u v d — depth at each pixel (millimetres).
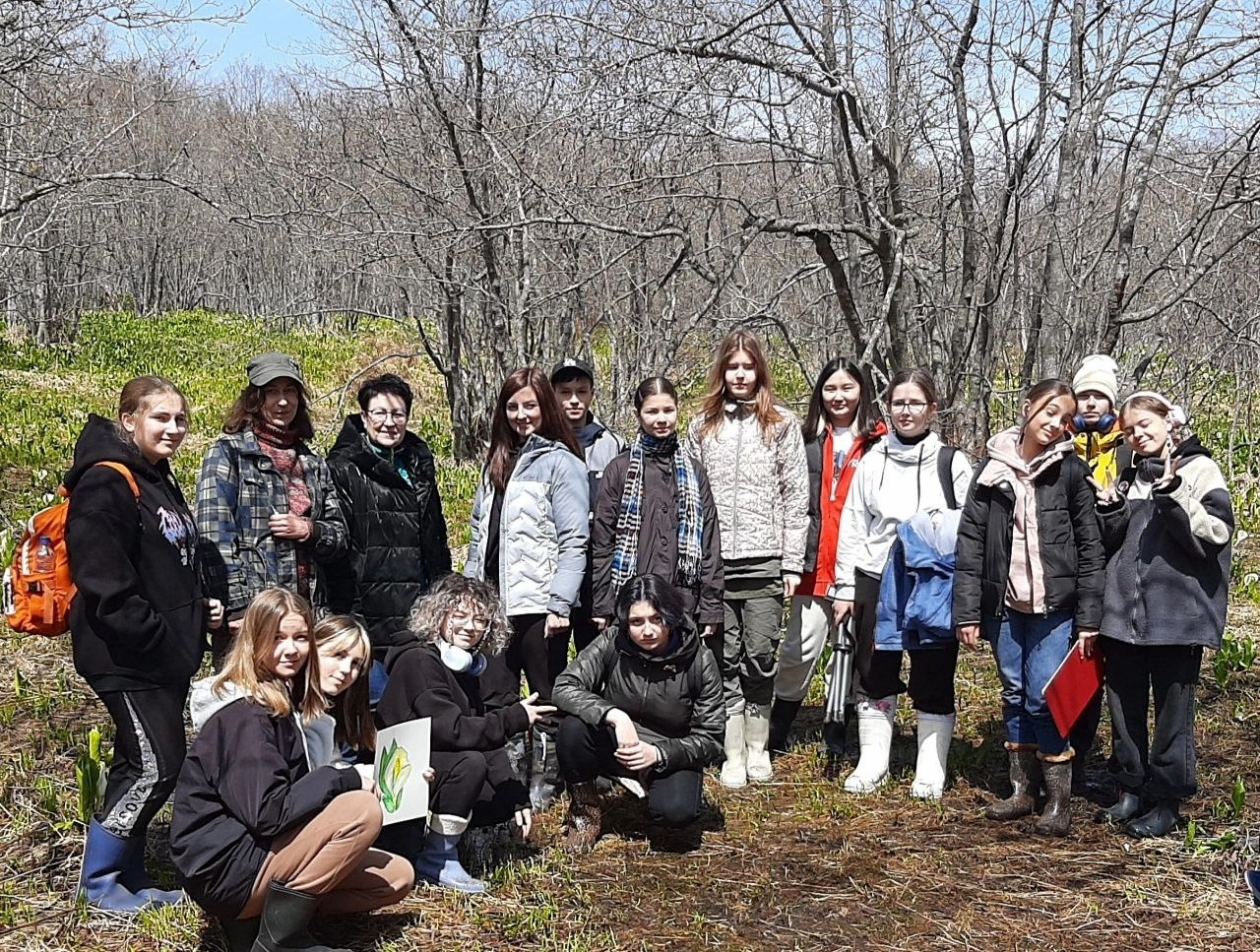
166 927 3697
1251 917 3992
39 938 3646
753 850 4574
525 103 11477
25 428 14531
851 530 5266
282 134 16141
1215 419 16297
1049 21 8859
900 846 4602
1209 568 4426
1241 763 5473
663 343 9234
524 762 4828
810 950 3791
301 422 4441
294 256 25859
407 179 12492
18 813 4543
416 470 4848
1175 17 8422
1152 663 4594
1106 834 4703
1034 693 4691
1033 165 9430
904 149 8953
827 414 5523
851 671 5512
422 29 10945
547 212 10461
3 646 6832
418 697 4148
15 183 12234
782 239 11523
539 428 4902
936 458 5121
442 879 4125
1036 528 4605
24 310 24125
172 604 3762
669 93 8195
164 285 37188
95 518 3570
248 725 3473
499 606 4332
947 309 9031
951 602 4836
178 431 3844
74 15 8695
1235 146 8875
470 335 15523
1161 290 13188
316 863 3412
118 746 3818
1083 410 5098
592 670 4488
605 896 4148
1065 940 3867
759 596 5176
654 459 4996
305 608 3607
